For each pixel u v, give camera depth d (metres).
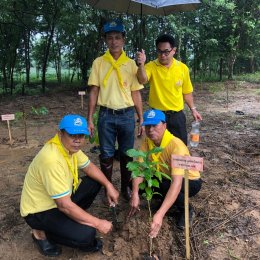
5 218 3.52
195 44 15.68
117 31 3.40
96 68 3.59
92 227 2.78
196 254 2.91
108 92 3.55
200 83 14.98
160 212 2.80
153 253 2.90
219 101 10.59
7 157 5.29
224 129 6.96
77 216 2.69
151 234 2.76
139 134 3.89
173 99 3.87
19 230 3.32
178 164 2.69
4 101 10.45
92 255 2.94
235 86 13.78
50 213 2.78
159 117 3.07
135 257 2.87
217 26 14.57
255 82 15.24
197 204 3.72
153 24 13.23
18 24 11.58
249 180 4.40
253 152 5.45
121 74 3.52
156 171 2.88
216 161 5.05
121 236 3.11
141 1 3.18
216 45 15.40
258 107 9.48
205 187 4.15
